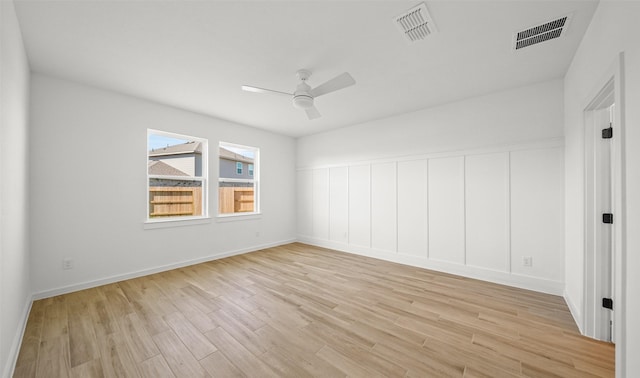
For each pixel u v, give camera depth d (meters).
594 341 1.93
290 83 2.92
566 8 1.73
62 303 2.57
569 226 2.54
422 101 3.50
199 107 3.73
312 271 3.62
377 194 4.37
